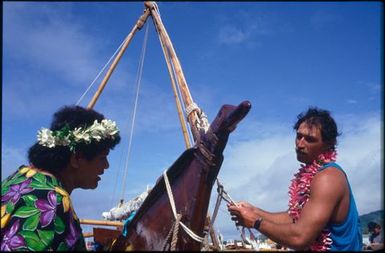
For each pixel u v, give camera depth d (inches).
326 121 108.7
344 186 100.3
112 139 116.8
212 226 109.1
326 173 101.2
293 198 109.8
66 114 116.5
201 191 101.6
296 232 95.5
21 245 94.8
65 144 110.7
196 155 103.7
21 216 98.1
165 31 179.2
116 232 137.9
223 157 102.3
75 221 105.0
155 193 111.0
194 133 132.7
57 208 100.7
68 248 100.0
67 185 115.5
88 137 112.0
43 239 96.8
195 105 140.1
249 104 89.9
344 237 99.0
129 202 143.2
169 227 104.7
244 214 106.3
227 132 96.8
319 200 97.7
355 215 101.7
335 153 108.2
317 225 95.3
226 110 96.1
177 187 107.0
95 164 117.1
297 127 114.6
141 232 110.4
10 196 102.7
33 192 101.6
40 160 111.2
